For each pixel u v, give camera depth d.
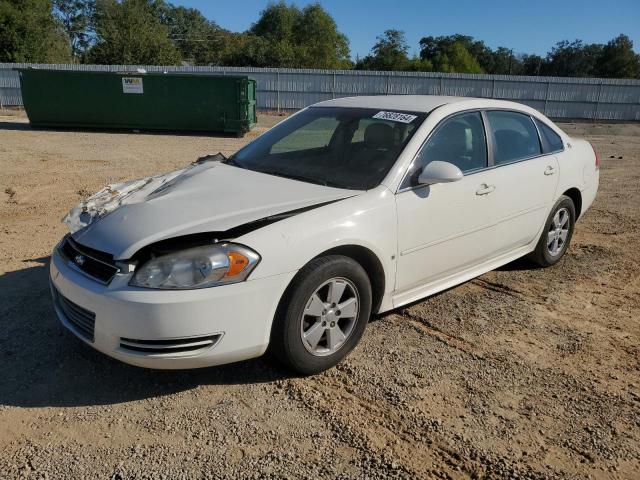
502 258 4.64
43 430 2.76
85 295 2.90
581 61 81.31
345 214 3.27
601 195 8.95
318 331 3.22
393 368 3.43
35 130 18.45
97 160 11.76
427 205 3.70
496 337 3.90
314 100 30.67
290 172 3.87
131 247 2.87
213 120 18.64
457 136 4.07
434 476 2.55
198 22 79.50
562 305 4.49
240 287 2.85
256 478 2.50
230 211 3.16
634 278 5.16
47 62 41.47
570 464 2.66
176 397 3.07
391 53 63.94
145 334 2.77
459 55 65.94
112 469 2.52
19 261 5.03
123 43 42.22
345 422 2.90
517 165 4.49
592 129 27.08
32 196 7.90
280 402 3.05
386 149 3.79
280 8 58.97
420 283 3.91
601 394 3.25
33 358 3.40
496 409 3.06
